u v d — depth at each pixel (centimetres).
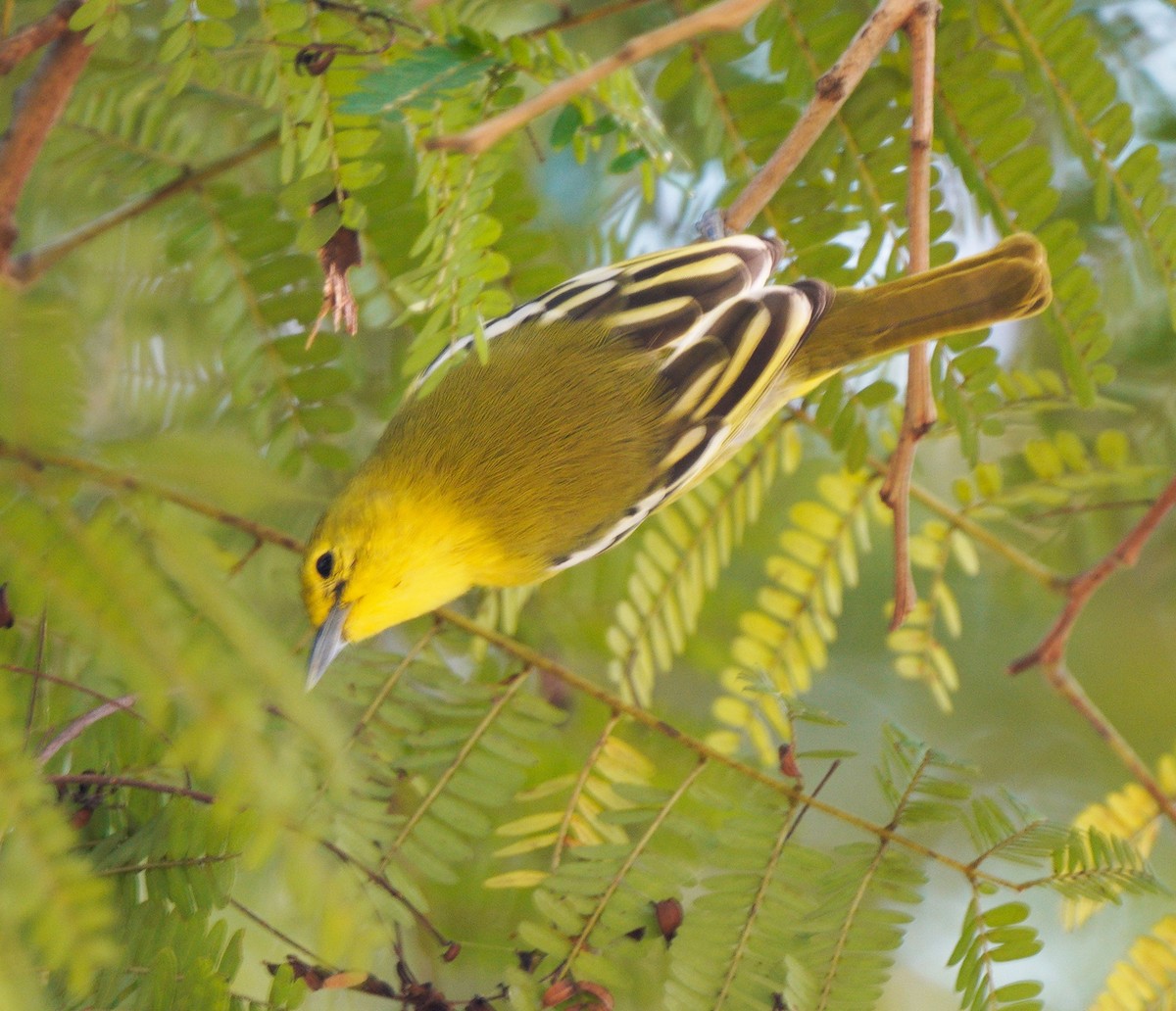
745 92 589
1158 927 571
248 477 295
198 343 619
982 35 576
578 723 684
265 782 263
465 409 623
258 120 611
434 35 464
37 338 284
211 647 269
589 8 671
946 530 686
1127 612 840
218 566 282
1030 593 802
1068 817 857
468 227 413
